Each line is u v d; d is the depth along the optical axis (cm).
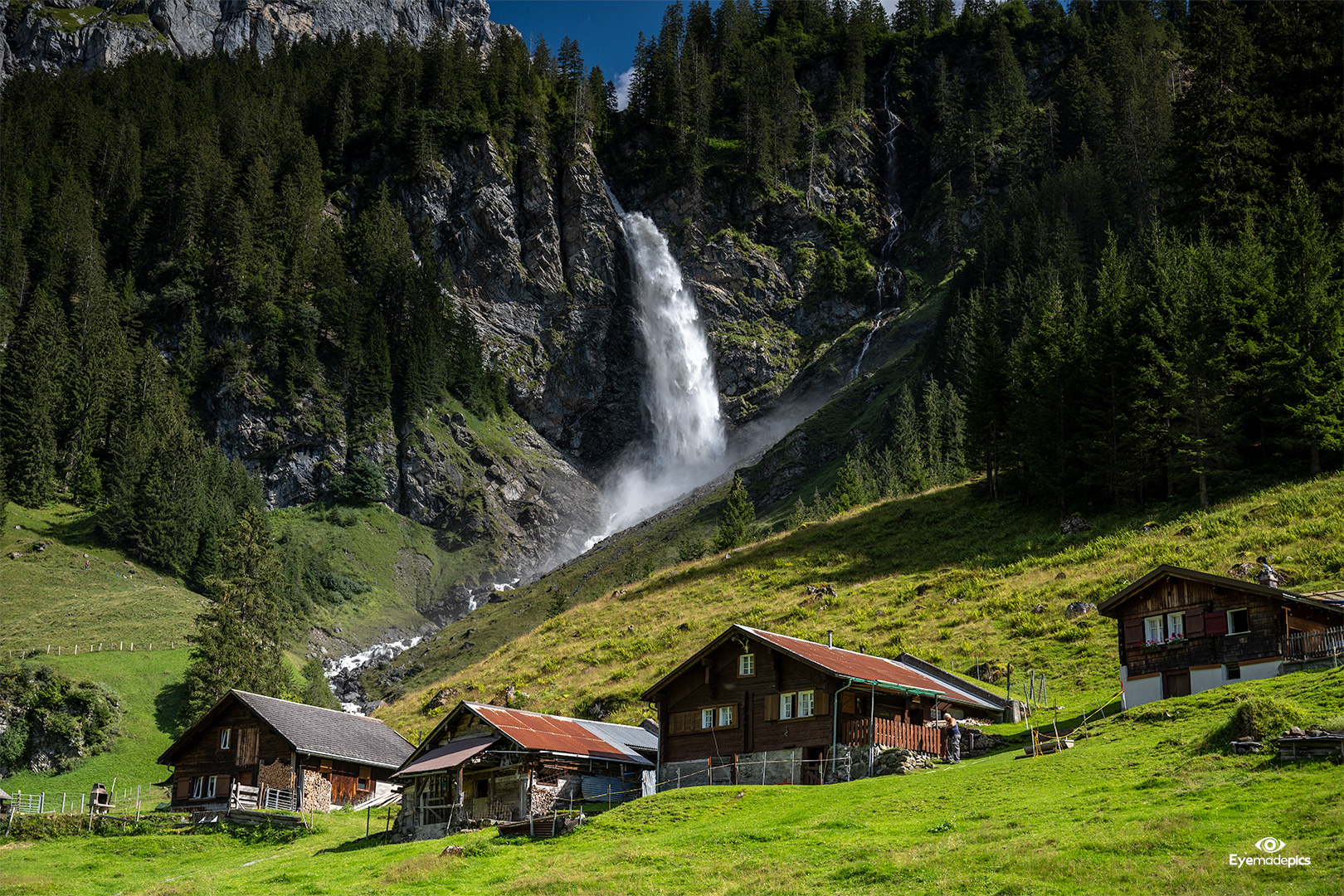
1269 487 7512
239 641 9144
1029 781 3303
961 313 16262
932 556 8712
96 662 10106
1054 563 7594
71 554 14062
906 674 4688
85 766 8550
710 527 15688
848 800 3547
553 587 15312
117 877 4494
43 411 16400
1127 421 8512
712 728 4591
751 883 2784
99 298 19400
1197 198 11031
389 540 18638
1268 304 8081
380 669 13700
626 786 4875
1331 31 11256
